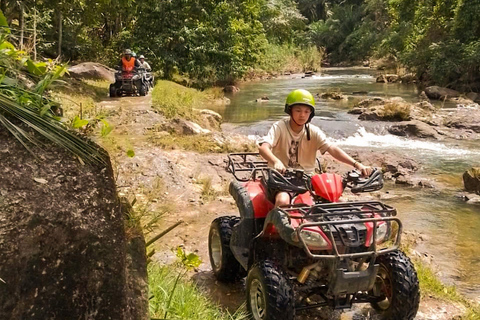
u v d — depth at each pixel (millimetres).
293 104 4355
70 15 19781
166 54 26312
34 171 1616
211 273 5336
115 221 1638
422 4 31766
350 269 3689
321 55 43906
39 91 1902
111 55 25484
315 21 58625
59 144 1692
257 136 13883
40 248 1499
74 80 16875
